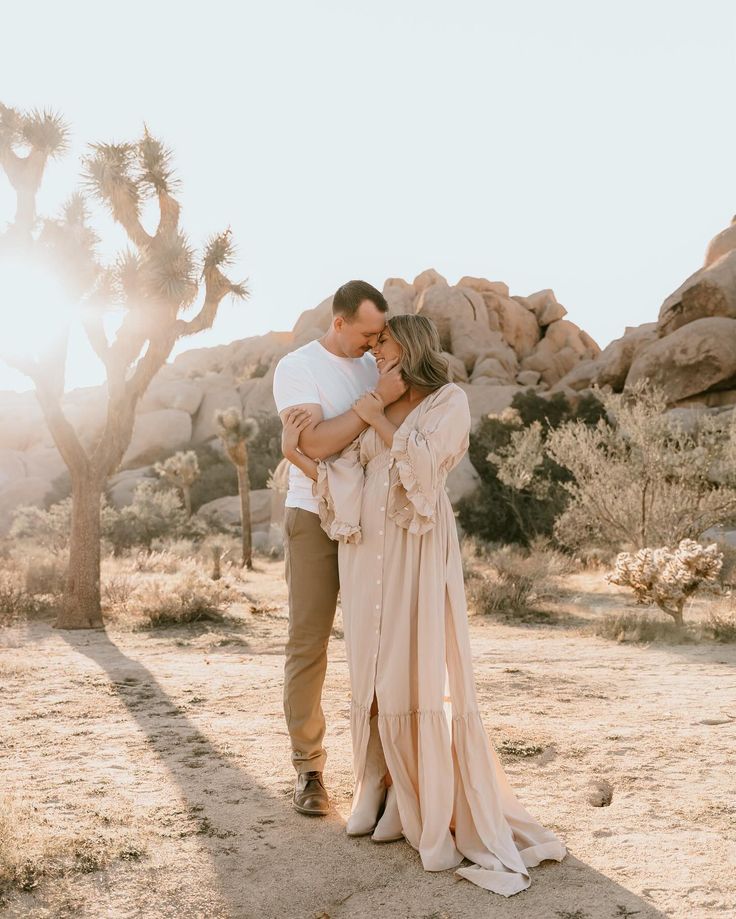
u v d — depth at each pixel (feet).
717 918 6.82
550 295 189.98
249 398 156.76
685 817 9.21
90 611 32.24
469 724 8.57
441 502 8.89
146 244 36.88
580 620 34.78
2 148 34.55
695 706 15.21
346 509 8.94
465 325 171.12
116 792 10.12
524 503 82.64
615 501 51.52
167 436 148.25
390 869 8.09
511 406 113.29
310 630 9.70
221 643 27.20
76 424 150.51
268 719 14.25
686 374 107.55
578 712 14.82
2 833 8.21
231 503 117.39
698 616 32.01
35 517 99.19
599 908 7.10
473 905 7.27
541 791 10.21
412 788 8.63
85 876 7.73
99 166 36.22
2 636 29.04
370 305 9.12
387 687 8.64
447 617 8.86
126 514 88.69
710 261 128.06
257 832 8.93
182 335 35.86
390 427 8.91
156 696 16.51
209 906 7.27
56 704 15.66
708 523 49.34
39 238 35.04
